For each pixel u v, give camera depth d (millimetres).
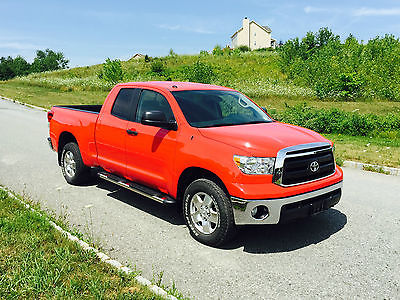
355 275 3848
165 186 4996
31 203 5695
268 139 4301
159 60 51469
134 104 5570
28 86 37469
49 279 3324
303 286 3625
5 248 3941
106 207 5781
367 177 8102
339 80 28766
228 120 5109
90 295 3150
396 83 28359
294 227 5117
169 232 4879
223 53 54406
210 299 3379
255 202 4023
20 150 10094
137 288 3301
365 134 14109
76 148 6723
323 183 4445
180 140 4703
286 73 38219
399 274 3877
